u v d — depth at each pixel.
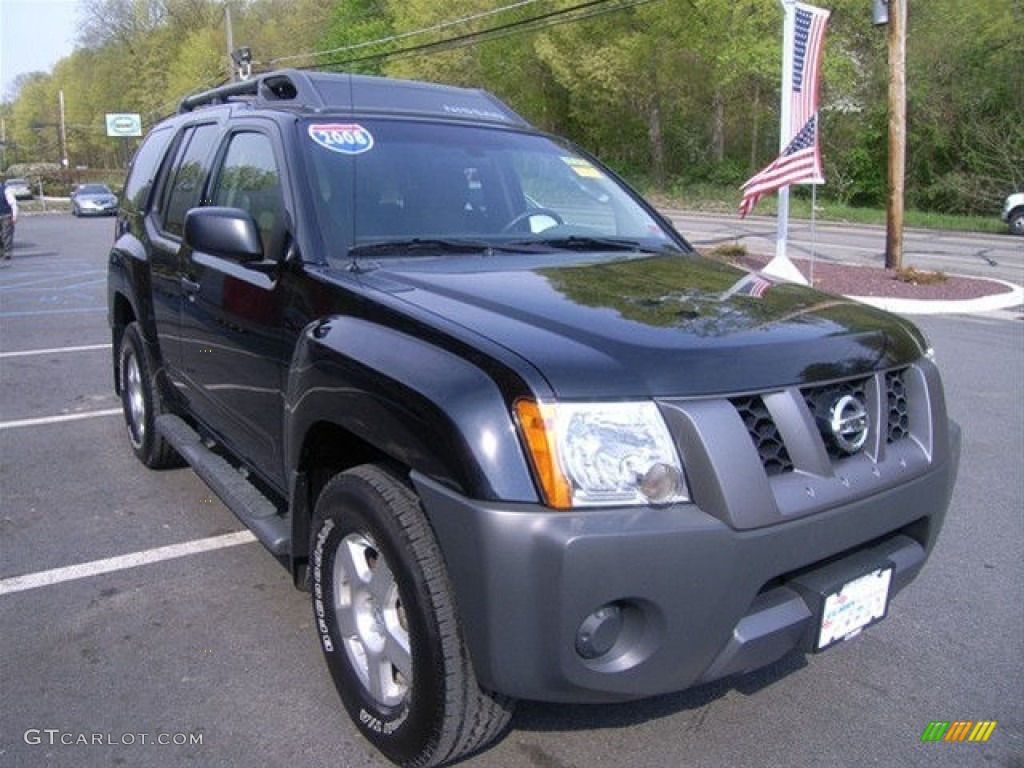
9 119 117.56
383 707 2.72
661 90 38.66
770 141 40.81
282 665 3.31
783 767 2.79
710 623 2.31
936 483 2.84
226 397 3.92
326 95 3.91
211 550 4.31
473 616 2.27
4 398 7.16
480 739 2.53
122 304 5.61
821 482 2.48
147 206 5.18
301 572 3.25
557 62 39.34
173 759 2.78
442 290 2.85
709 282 3.20
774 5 31.98
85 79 94.44
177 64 75.00
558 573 2.16
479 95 4.55
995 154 31.33
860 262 18.09
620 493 2.22
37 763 2.75
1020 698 3.17
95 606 3.75
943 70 32.28
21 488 5.11
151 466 5.33
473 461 2.24
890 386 2.83
